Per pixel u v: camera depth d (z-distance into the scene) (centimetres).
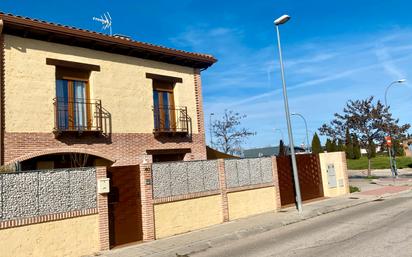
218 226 1287
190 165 1277
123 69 1530
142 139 1553
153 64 1636
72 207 970
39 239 900
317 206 1636
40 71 1303
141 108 1569
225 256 913
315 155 1948
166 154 1669
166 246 1048
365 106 3375
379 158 5716
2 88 1208
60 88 1368
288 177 1702
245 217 1438
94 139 1408
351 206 1672
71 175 979
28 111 1259
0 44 1220
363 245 884
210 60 1809
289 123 1568
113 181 1093
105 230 1023
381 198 1909
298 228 1213
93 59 1447
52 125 1307
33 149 1255
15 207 868
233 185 1415
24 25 1241
